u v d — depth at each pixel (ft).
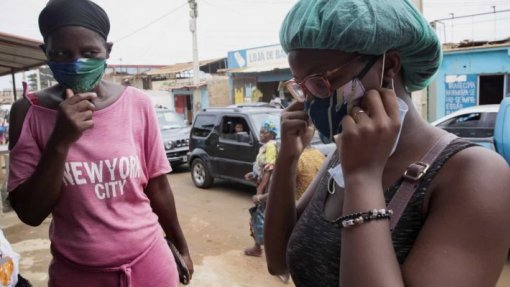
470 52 40.52
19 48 23.93
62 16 5.14
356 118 2.95
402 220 2.99
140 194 5.98
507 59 38.50
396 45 3.05
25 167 5.48
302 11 3.18
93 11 5.35
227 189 27.53
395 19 2.94
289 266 3.98
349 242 2.85
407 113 3.28
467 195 2.73
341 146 2.98
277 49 60.44
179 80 86.58
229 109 26.32
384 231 2.81
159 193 6.73
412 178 3.01
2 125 54.49
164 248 6.29
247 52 65.10
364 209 2.82
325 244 3.49
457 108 42.34
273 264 4.67
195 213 21.91
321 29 3.01
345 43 2.98
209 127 27.09
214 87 73.05
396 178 3.13
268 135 16.94
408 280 2.75
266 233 4.60
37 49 24.22
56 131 5.01
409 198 3.00
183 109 79.97
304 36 3.12
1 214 20.70
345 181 2.98
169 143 33.68
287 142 4.37
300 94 3.60
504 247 2.72
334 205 3.58
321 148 18.31
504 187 2.73
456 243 2.69
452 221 2.75
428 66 3.39
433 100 39.93
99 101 5.77
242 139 24.53
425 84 3.66
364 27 2.90
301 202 4.63
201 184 27.96
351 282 2.77
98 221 5.51
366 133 2.85
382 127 2.83
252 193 26.18
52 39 5.23
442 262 2.67
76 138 5.05
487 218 2.66
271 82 61.11
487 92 40.47
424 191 2.96
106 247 5.51
